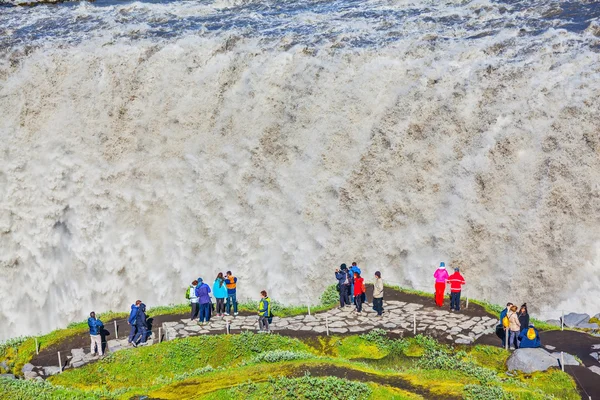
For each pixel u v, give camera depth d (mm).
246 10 68000
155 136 51844
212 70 52812
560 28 53219
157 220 50688
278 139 50250
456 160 46844
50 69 53750
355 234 47906
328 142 49406
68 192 50969
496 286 44188
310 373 28141
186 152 51156
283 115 50656
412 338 33781
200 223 50125
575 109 44656
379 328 34875
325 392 26031
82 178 51062
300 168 49406
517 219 44281
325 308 38219
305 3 68875
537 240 43500
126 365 32562
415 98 48594
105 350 34438
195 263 49875
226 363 32906
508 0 61531
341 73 50719
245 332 34562
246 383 27141
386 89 49625
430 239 46250
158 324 36969
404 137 48094
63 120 52219
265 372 28500
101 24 65250
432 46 51656
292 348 33531
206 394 27047
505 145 45531
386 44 53219
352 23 60000
